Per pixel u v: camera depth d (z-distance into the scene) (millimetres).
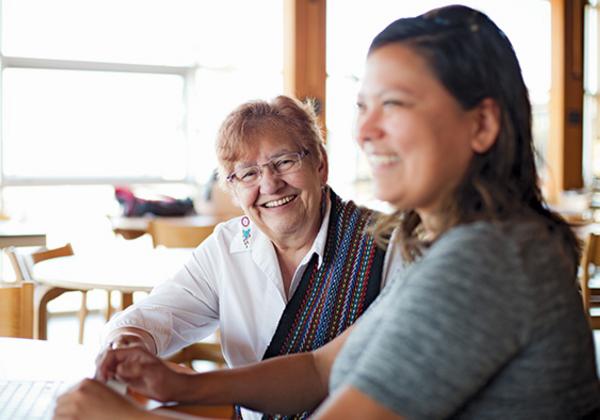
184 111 7332
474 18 987
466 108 966
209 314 1847
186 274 1835
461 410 904
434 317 857
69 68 6773
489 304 851
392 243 1642
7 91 6574
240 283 1777
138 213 5605
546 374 875
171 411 1279
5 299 1938
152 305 1773
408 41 976
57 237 6566
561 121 8977
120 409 1082
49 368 1532
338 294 1645
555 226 1004
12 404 1308
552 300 875
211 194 5848
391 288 1146
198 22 7277
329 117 7637
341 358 1018
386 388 854
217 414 1280
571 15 9016
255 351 1771
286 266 1757
